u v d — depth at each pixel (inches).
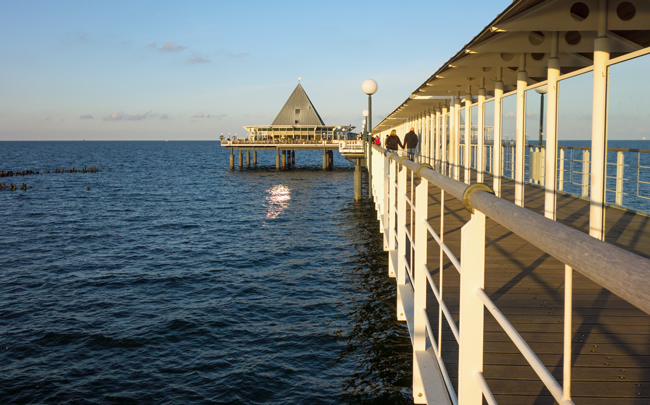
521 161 399.5
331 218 1072.8
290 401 331.6
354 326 438.6
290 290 561.6
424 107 865.5
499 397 110.3
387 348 380.2
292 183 2038.6
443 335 156.9
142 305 535.8
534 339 142.9
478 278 72.8
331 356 388.2
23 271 687.1
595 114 263.1
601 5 254.2
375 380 334.0
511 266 229.9
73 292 588.4
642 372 120.0
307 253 736.3
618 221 335.3
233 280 616.4
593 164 268.2
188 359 403.9
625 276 30.8
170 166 3383.4
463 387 73.3
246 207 1318.9
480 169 518.3
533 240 47.1
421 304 148.3
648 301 27.9
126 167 3267.7
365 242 788.0
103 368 394.0
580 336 144.5
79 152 6146.7
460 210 406.6
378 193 604.7
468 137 573.6
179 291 582.9
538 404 106.9
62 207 1384.1
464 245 73.0
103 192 1766.7
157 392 356.5
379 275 576.4
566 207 397.7
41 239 921.5
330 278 598.2
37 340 446.6
